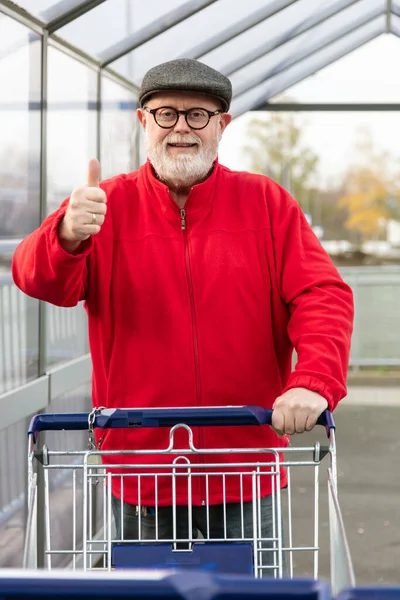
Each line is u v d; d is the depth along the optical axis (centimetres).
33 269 274
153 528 297
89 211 259
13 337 464
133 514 297
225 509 275
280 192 310
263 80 995
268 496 297
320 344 274
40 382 489
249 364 298
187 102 291
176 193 305
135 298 298
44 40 500
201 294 297
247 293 299
